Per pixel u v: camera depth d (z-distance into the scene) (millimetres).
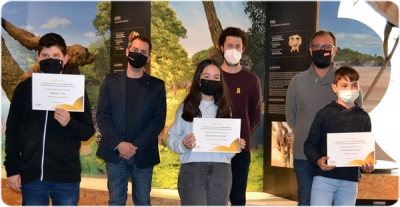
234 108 3473
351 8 4770
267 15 4859
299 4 4539
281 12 4707
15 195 4965
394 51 4734
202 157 2812
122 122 3168
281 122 4734
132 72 3262
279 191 4816
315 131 2996
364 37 4762
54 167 2707
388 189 4105
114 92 3195
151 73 5219
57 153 2727
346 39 4773
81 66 5652
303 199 3357
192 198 2771
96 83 5633
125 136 3168
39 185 2705
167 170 5203
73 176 2756
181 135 2906
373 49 4754
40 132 2732
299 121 3400
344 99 2939
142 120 3184
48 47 2777
